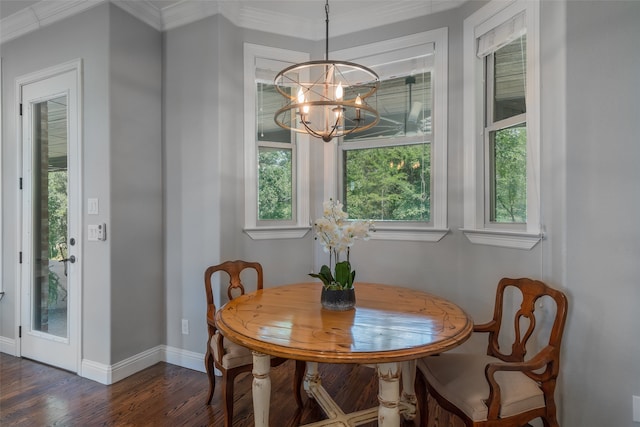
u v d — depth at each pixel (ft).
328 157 9.66
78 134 8.31
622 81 5.19
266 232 9.23
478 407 4.44
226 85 8.66
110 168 7.94
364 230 5.58
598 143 5.36
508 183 7.37
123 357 8.21
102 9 7.97
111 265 7.94
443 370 5.28
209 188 8.57
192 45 8.79
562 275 5.70
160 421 6.49
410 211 9.00
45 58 8.86
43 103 9.07
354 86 9.33
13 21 9.07
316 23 9.53
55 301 8.83
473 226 7.86
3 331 9.65
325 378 8.18
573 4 5.57
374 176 9.41
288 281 9.57
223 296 8.58
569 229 5.62
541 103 6.23
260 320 5.11
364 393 7.51
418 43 8.63
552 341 4.80
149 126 8.89
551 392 4.75
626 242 5.15
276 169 9.71
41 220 9.14
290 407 7.02
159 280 9.12
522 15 6.70
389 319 5.13
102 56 7.99
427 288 8.55
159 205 9.14
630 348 5.12
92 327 8.14
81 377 8.20
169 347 9.09
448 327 4.77
